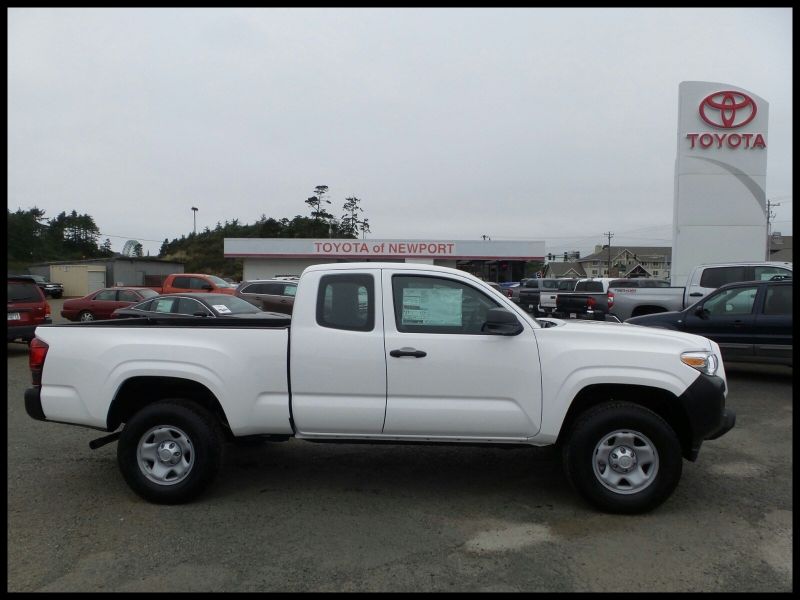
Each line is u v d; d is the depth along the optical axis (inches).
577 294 558.3
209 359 187.5
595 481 178.1
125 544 161.5
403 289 189.5
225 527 172.2
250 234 3356.3
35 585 140.5
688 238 782.5
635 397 187.6
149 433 189.3
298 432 189.8
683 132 775.1
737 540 162.9
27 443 262.1
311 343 186.1
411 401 184.1
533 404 181.5
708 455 239.1
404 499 193.8
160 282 2041.1
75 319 764.6
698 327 392.2
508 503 189.9
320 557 153.6
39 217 3774.6
